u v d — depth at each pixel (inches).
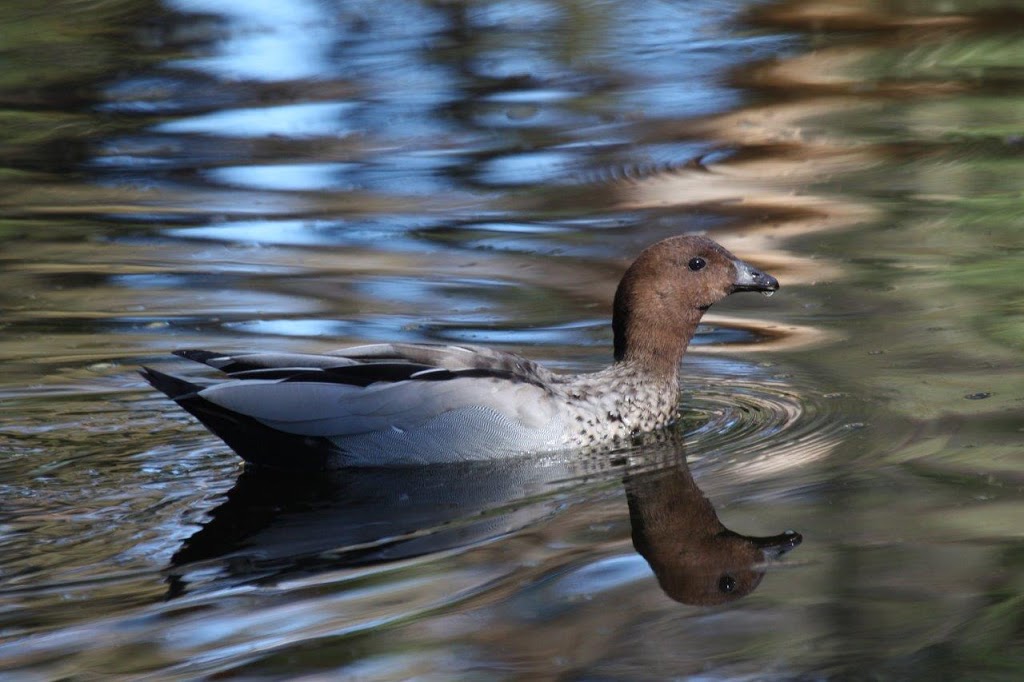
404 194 760.3
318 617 321.7
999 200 711.7
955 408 458.6
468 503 406.3
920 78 936.3
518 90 940.0
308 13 1122.7
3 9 1105.4
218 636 311.6
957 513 369.1
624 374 478.3
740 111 887.7
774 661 292.7
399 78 970.7
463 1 1149.1
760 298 603.2
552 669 292.5
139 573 352.5
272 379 444.8
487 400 449.4
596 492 413.1
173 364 534.3
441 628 312.7
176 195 766.5
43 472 433.7
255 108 918.4
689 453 447.5
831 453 428.5
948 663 288.0
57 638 312.0
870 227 683.4
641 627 311.3
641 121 872.9
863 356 522.9
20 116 906.7
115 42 1048.8
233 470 439.5
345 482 433.4
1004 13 1064.2
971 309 565.0
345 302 603.5
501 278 631.8
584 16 1107.3
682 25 1074.1
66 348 550.6
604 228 698.2
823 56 986.1
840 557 344.5
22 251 671.8
